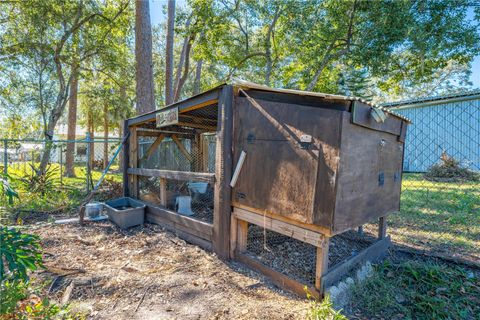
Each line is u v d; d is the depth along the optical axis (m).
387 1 7.80
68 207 4.93
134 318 1.82
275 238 3.12
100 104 15.04
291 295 2.16
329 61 9.96
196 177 3.11
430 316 1.98
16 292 1.67
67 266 2.57
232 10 10.25
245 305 1.99
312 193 2.05
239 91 2.71
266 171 2.39
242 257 2.67
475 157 8.56
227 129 2.72
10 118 9.58
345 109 1.96
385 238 3.03
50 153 7.60
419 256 2.93
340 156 1.91
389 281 2.39
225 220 2.75
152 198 4.59
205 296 2.10
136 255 2.89
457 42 8.08
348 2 8.44
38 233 3.51
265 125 2.40
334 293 2.02
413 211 4.74
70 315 1.79
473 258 2.86
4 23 7.72
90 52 8.95
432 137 9.47
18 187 5.78
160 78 17.27
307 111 2.08
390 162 2.73
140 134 4.83
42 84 8.63
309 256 2.69
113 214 3.94
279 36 10.46
